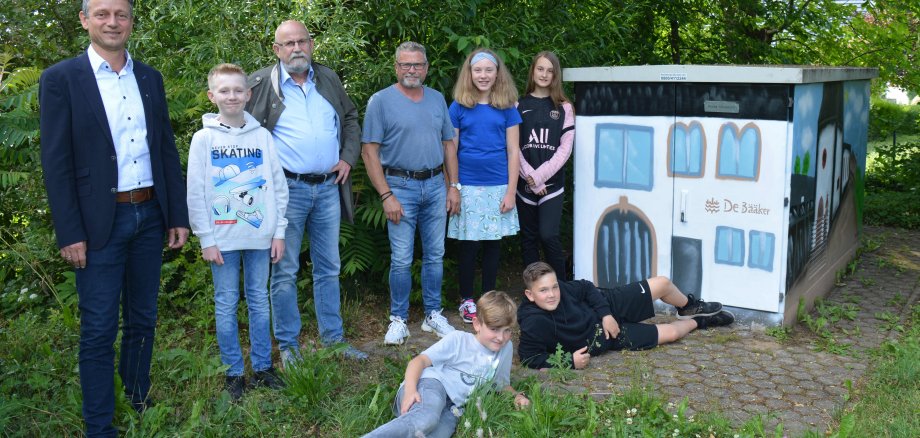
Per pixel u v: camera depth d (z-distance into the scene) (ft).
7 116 18.01
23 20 24.09
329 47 18.03
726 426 12.14
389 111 16.11
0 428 11.82
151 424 12.02
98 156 10.96
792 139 16.44
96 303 11.21
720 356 15.66
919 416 12.51
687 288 17.94
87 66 10.95
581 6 24.20
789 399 13.57
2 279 18.48
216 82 12.75
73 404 12.56
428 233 17.11
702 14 32.14
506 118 17.56
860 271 22.49
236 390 13.43
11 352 14.96
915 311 18.45
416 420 11.36
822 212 19.30
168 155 11.98
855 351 15.94
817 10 33.81
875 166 35.99
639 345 15.94
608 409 12.76
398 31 20.07
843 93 20.29
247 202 13.17
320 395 13.07
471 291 18.34
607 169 18.58
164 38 19.83
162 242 12.06
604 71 18.07
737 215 17.16
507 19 21.31
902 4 33.78
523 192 18.58
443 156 17.15
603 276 19.04
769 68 16.61
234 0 18.15
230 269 13.43
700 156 17.42
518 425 11.87
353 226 19.16
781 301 16.89
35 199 18.39
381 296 19.67
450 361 12.68
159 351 14.75
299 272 19.11
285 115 14.26
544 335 15.02
